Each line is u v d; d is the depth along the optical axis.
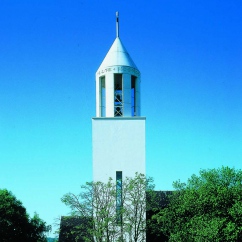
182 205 34.94
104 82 42.91
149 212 40.03
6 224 51.44
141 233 36.88
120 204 37.28
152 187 37.16
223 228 32.16
